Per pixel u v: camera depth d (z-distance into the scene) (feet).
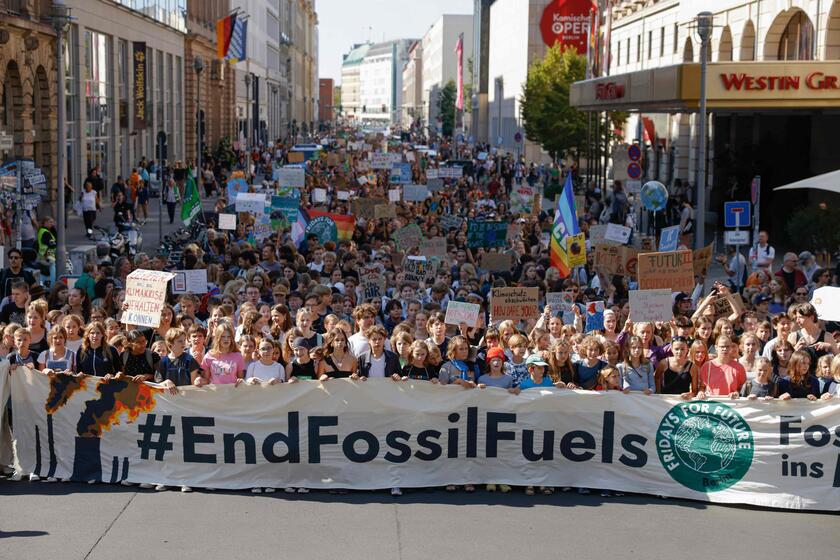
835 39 126.00
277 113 482.28
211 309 54.13
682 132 195.21
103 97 167.22
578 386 41.11
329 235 92.17
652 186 99.91
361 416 39.50
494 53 435.94
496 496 39.27
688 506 38.52
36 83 130.62
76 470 40.16
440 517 36.76
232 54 220.43
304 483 39.58
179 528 35.29
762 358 39.70
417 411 39.52
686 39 190.49
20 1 122.93
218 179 207.51
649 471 39.40
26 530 34.96
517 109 341.82
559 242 70.33
